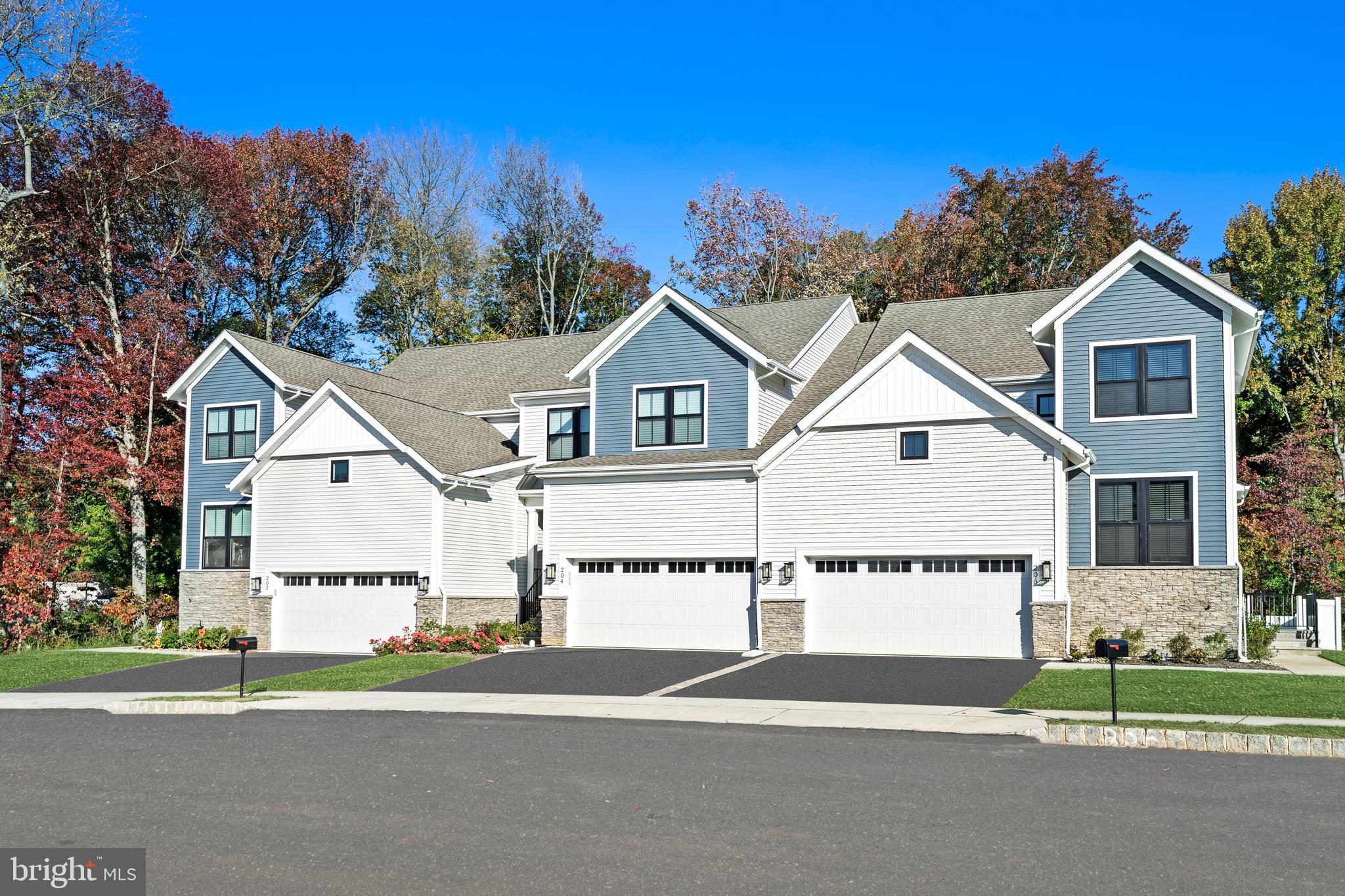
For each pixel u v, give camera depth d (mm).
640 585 28719
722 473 27922
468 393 37656
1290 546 40375
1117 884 8164
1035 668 22328
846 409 26375
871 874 8469
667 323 30844
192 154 46156
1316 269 49094
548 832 9844
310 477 31828
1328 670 22188
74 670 27297
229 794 11758
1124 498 25000
